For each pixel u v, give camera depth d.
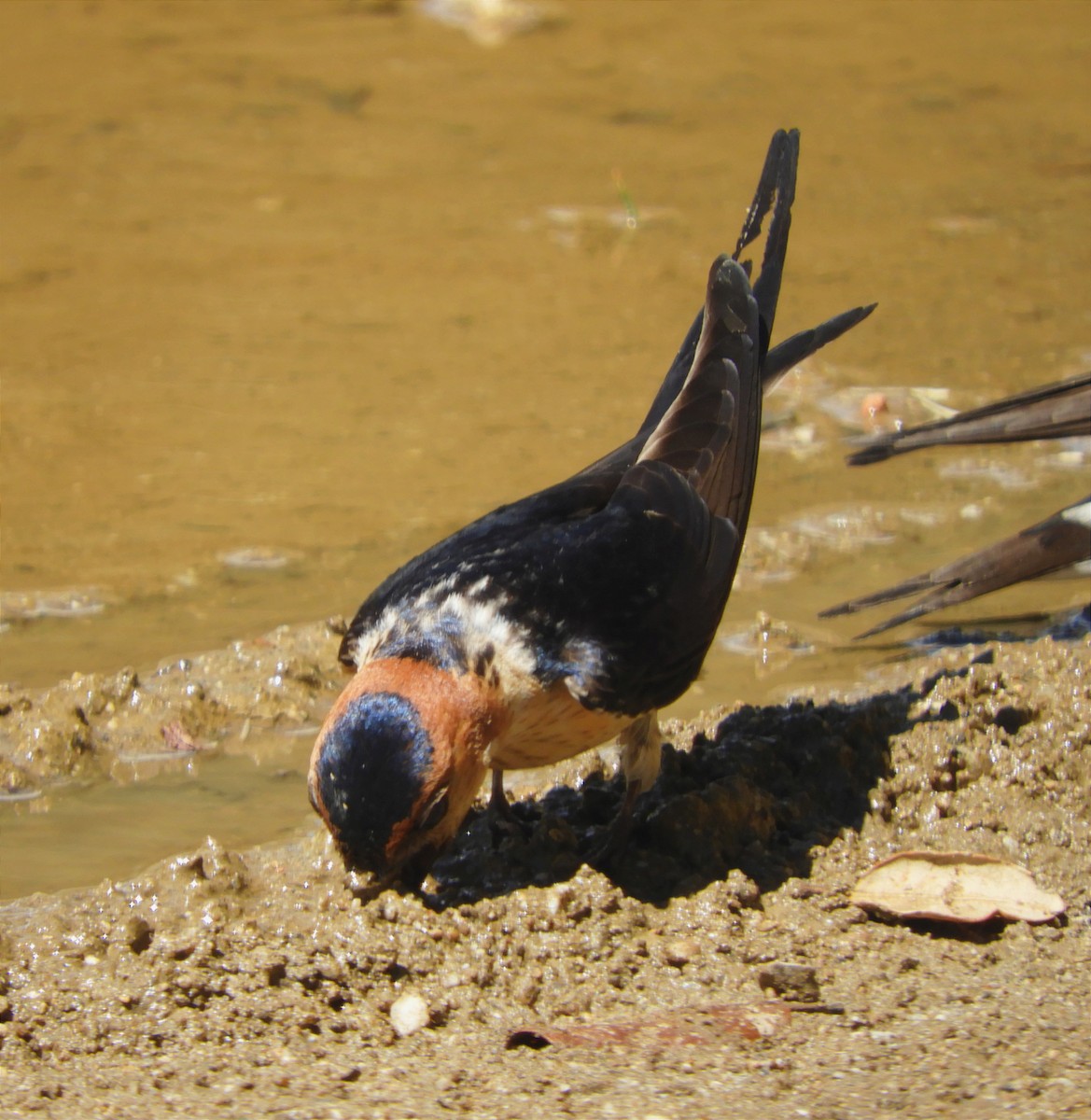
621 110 29.36
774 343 18.53
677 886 8.84
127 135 27.08
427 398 16.89
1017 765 9.61
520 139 27.53
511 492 14.53
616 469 9.53
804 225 23.42
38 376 17.34
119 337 18.58
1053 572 10.68
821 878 8.94
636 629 8.43
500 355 18.17
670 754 9.76
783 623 12.27
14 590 12.68
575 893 8.37
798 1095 6.83
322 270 21.08
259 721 11.01
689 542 8.84
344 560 13.27
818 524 14.09
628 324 19.16
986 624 12.33
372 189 24.69
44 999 7.66
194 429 16.05
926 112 29.48
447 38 33.69
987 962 8.19
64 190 24.23
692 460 9.31
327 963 7.94
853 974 8.05
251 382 17.34
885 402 16.58
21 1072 7.13
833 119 29.03
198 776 10.41
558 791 10.02
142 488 14.69
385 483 14.77
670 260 21.53
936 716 10.04
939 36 34.16
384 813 7.63
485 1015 7.76
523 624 8.21
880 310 19.64
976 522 14.16
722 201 24.27
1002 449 15.75
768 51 33.22
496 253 21.84
